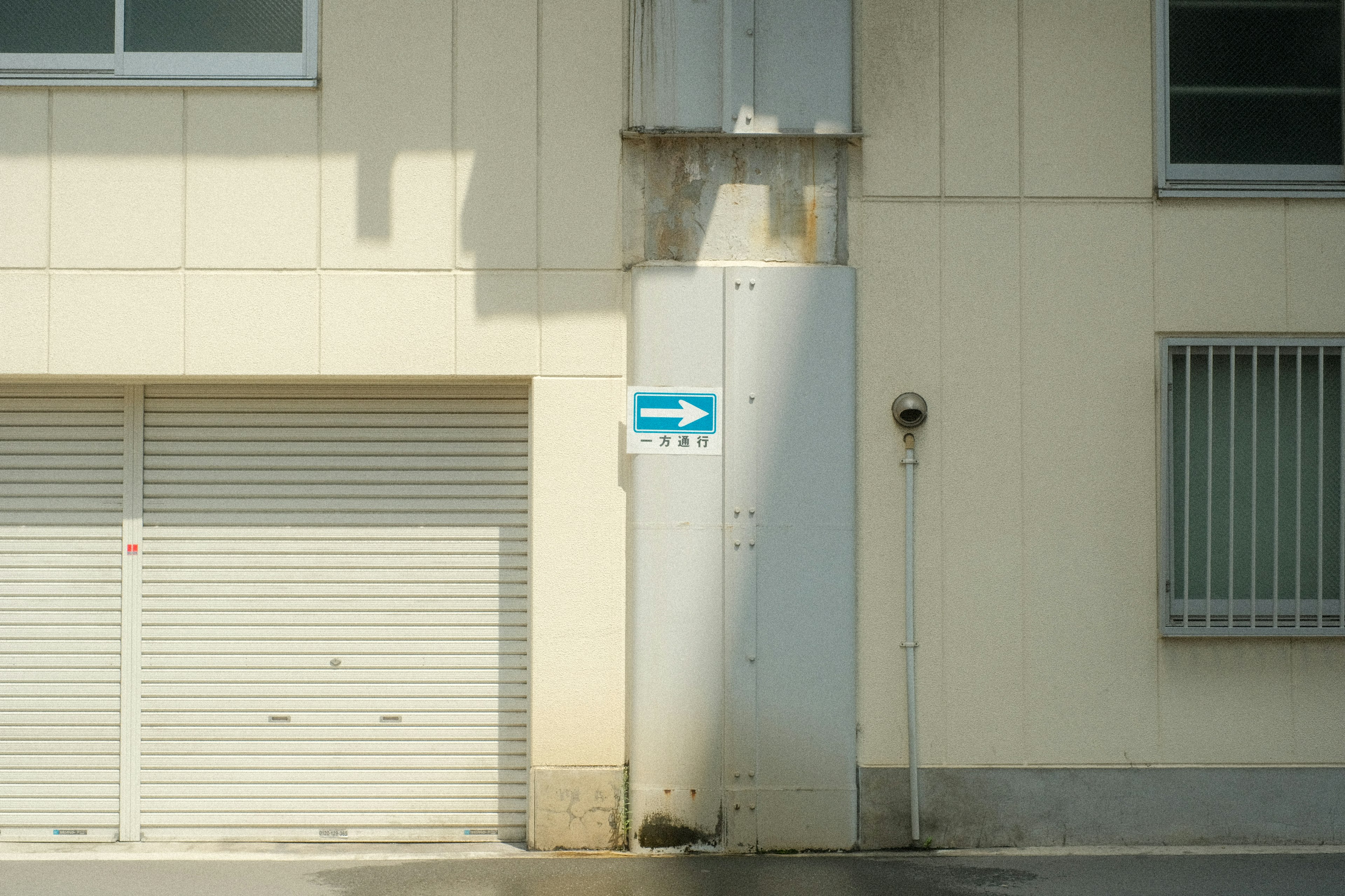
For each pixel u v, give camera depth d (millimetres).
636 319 8086
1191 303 8258
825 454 8094
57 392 8398
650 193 8180
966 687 8117
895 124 8258
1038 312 8234
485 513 8383
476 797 8328
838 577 8062
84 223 8117
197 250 8125
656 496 8031
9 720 8320
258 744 8336
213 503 8375
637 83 8156
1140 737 8125
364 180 8156
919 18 8281
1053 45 8305
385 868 7668
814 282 8125
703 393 8078
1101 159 8273
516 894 7070
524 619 8359
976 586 8148
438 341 8117
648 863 7742
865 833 8039
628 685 8062
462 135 8156
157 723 8320
